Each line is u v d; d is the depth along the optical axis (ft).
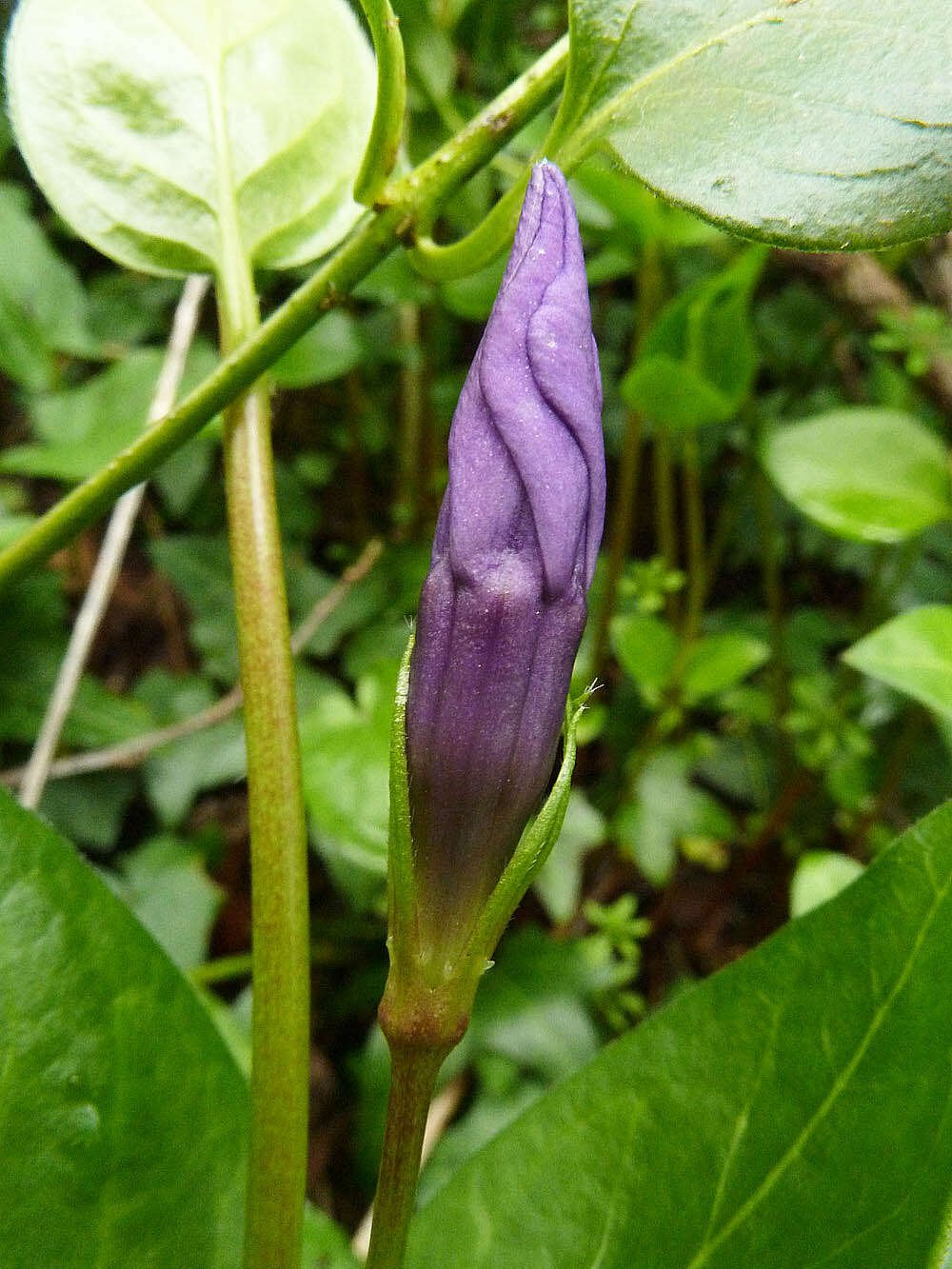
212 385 0.19
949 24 0.16
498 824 0.15
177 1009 0.21
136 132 0.22
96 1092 0.20
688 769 0.54
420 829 0.15
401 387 0.70
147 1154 0.20
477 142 0.18
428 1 0.45
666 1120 0.20
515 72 0.58
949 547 0.65
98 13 0.23
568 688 0.16
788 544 0.72
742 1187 0.19
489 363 0.15
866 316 0.54
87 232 0.22
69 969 0.20
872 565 0.65
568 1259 0.20
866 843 0.54
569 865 0.48
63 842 0.20
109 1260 0.20
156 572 0.70
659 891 0.58
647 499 0.73
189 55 0.23
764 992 0.20
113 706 0.55
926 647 0.32
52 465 0.45
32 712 0.53
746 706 0.57
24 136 0.22
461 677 0.15
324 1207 0.48
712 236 0.47
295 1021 0.16
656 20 0.17
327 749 0.41
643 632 0.52
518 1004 0.45
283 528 0.66
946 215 0.16
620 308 0.76
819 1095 0.19
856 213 0.16
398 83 0.17
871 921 0.19
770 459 0.44
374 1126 0.42
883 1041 0.19
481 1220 0.21
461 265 0.18
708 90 0.17
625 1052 0.21
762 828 0.56
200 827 0.59
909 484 0.44
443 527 0.15
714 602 0.72
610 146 0.17
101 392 0.51
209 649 0.60
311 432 0.70
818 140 0.16
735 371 0.44
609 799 0.57
